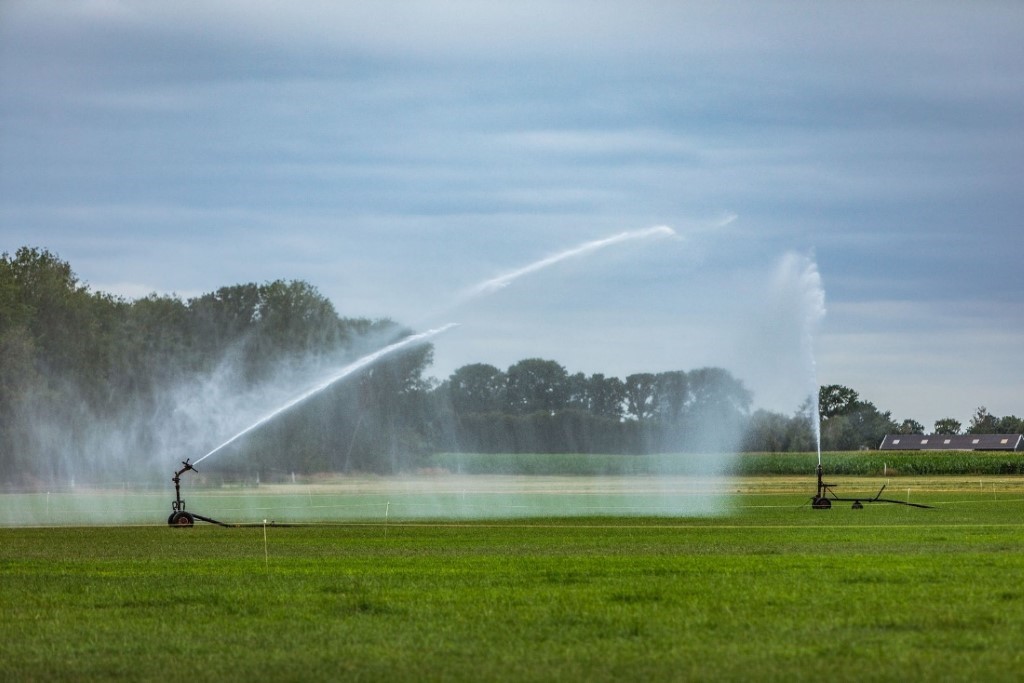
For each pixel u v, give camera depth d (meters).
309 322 159.50
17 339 141.50
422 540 52.62
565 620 29.08
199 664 25.03
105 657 25.88
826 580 35.19
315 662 24.97
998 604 30.52
